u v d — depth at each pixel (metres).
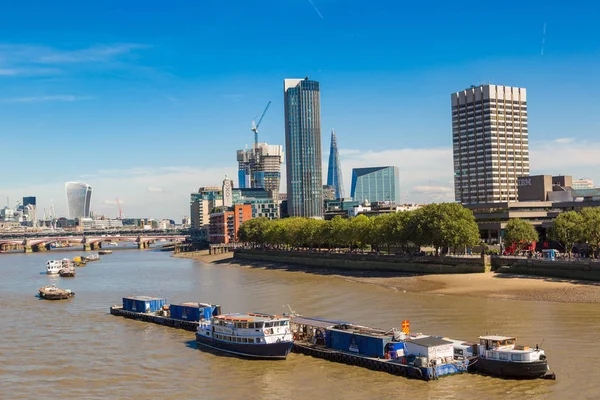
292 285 197.50
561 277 170.88
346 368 89.44
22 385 85.12
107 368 93.31
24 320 137.25
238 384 83.62
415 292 166.00
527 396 73.62
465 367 84.19
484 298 147.88
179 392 80.81
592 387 75.62
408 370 83.50
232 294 176.38
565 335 102.12
